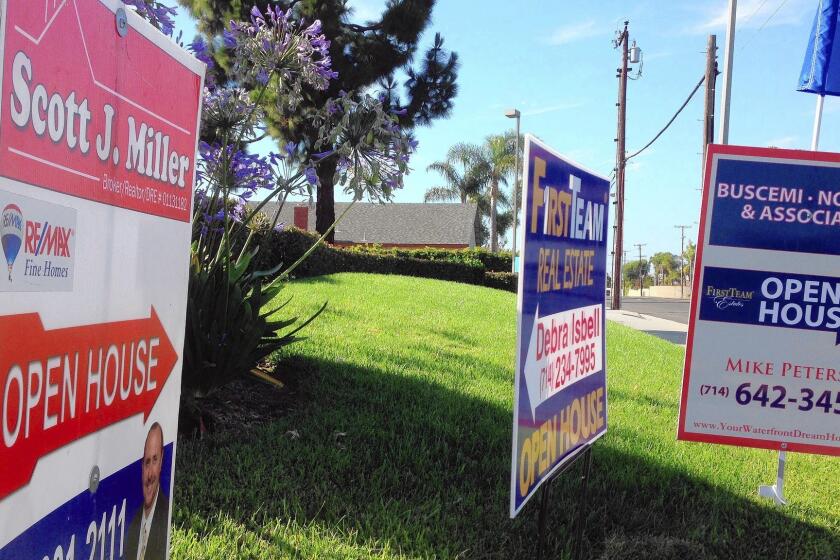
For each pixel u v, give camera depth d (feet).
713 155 15.99
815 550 13.87
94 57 5.02
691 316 16.21
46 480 4.71
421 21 76.48
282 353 22.08
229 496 12.98
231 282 17.13
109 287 5.45
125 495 5.97
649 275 479.41
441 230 198.80
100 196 5.22
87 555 5.35
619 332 44.50
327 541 11.85
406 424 17.26
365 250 84.69
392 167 17.47
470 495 14.24
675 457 18.13
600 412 13.43
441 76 81.05
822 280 15.92
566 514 14.15
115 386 5.66
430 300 41.78
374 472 14.73
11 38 4.07
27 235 4.34
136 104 5.72
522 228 9.70
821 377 15.98
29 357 4.44
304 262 51.67
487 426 17.89
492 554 12.42
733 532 14.42
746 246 16.03
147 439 6.37
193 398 16.70
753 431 16.20
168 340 6.72
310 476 14.30
